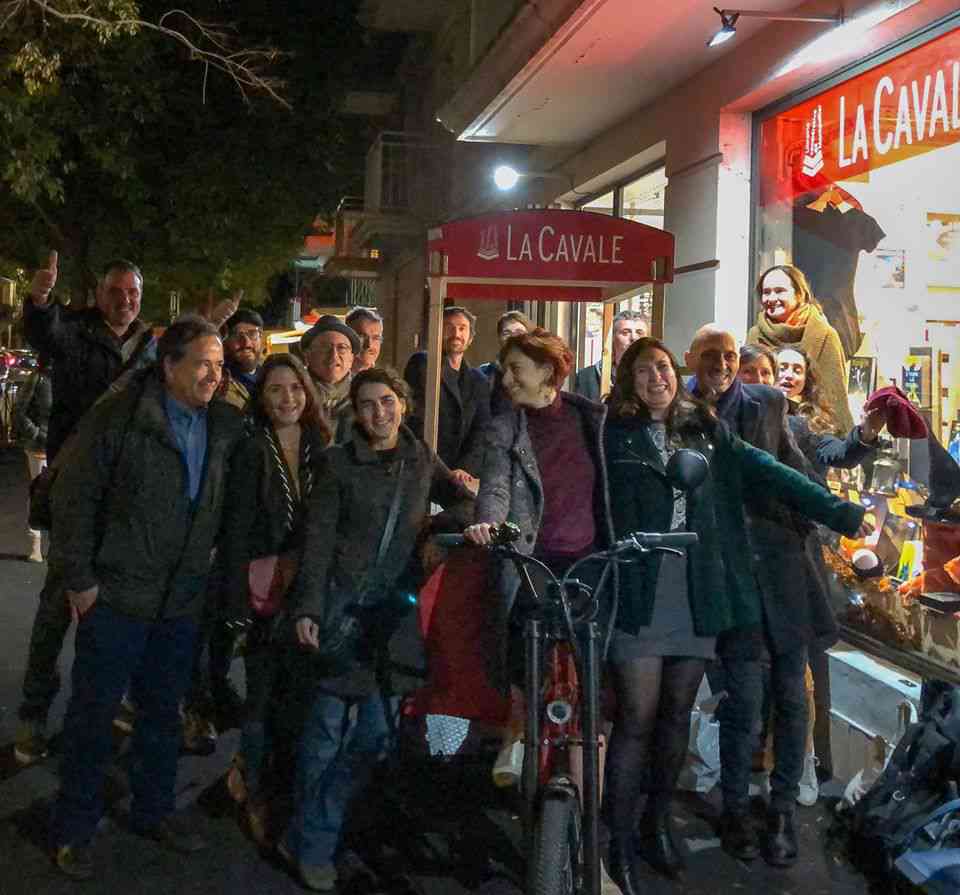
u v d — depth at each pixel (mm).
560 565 4566
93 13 12914
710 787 5770
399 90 22875
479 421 7562
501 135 10570
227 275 21562
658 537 3977
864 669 5742
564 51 7699
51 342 6230
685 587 4684
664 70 8102
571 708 4020
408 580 4734
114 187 17922
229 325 6656
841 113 6785
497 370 7516
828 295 6832
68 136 17359
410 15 18297
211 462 4754
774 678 5074
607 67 8055
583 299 7164
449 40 17844
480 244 6492
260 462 5137
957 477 5672
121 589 4621
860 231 6570
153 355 5965
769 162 7582
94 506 4625
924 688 5000
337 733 4688
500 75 8859
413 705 4805
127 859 4895
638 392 4742
